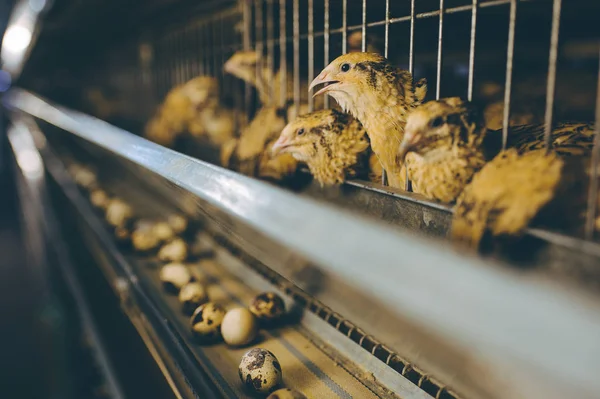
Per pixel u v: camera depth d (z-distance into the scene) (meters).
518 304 0.16
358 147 0.46
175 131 0.93
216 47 1.05
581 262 0.29
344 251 0.22
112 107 2.19
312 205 0.25
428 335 0.21
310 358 0.45
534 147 0.35
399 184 0.43
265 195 0.28
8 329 2.28
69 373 1.46
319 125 0.47
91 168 1.43
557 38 0.32
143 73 1.79
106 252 0.85
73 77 3.18
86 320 1.08
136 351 0.62
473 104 0.36
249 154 0.58
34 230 2.37
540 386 0.16
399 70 0.42
